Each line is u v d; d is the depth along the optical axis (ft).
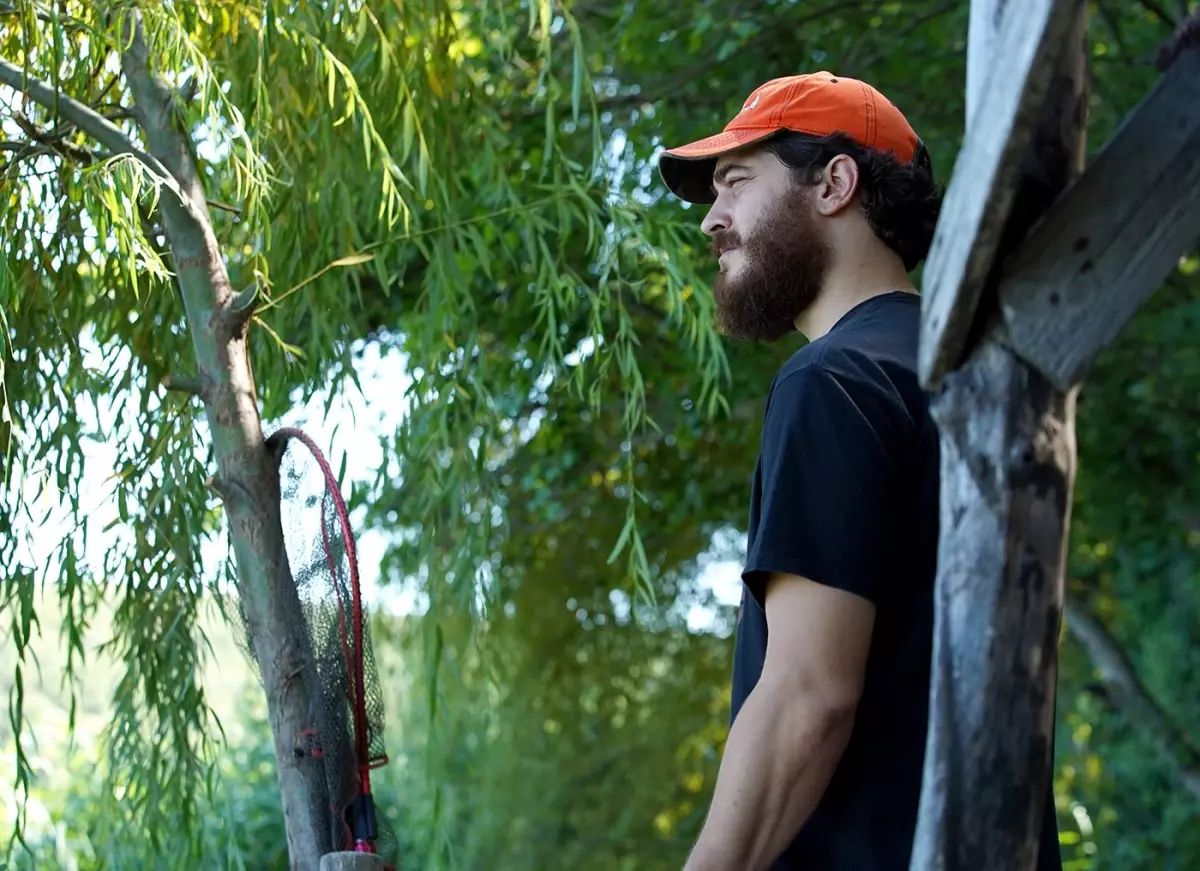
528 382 20.36
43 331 8.70
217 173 9.77
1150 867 31.99
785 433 5.74
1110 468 25.73
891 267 6.52
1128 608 33.88
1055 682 4.91
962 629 4.87
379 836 7.23
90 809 13.32
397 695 23.86
